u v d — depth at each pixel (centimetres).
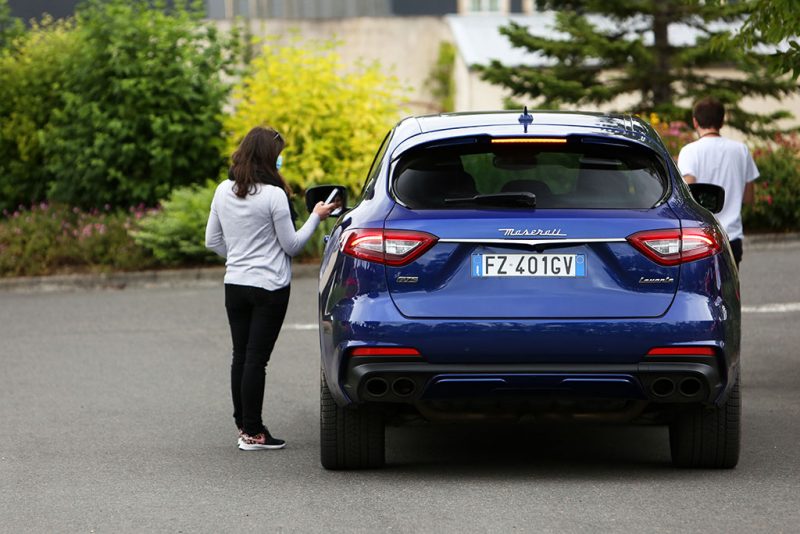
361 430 1673
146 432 2061
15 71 5184
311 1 9925
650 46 5794
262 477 1700
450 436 1969
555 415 1575
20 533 1432
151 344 3048
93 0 5006
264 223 1869
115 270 4350
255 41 4988
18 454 1898
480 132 1596
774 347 2764
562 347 1498
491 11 10700
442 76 9669
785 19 2317
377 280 1536
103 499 1594
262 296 1872
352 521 1442
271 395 2355
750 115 5809
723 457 1661
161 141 4762
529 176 1571
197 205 4409
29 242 4475
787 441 1877
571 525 1395
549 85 5653
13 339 3192
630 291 1514
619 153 1596
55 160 5084
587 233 1512
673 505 1480
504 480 1639
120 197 4862
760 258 4216
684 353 1503
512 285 1514
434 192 1569
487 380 1507
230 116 4825
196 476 1719
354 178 4650
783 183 4716
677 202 1562
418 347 1510
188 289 4091
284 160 4641
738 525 1387
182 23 4981
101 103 4825
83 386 2522
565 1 5959
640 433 1975
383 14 10169
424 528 1399
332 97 4750
